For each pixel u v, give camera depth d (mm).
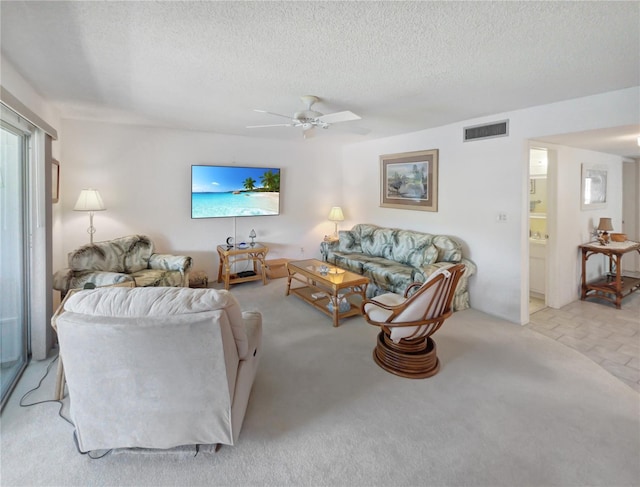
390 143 5234
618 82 2641
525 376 2537
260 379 2486
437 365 2652
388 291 4141
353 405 2180
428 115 3740
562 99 3102
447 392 2328
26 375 2477
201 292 1668
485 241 3895
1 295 2295
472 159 3977
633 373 2594
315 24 1793
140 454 1749
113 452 1761
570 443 1839
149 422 1660
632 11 1644
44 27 1838
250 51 2127
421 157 4660
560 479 1607
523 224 3545
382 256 4922
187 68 2420
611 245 4395
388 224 5371
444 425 1987
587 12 1656
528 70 2398
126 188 4434
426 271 3625
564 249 4191
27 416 2027
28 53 2174
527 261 3641
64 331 1548
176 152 4750
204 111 3646
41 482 1578
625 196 5762
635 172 5629
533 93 2926
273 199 5535
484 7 1618
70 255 3516
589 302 4387
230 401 1708
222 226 5227
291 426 1977
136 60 2279
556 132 3207
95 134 4195
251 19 1747
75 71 2480
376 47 2061
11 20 1764
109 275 3312
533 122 3369
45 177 2660
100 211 4238
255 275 5141
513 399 2244
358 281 3561
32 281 2652
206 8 1645
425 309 2412
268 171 5434
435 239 4234
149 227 4633
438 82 2668
